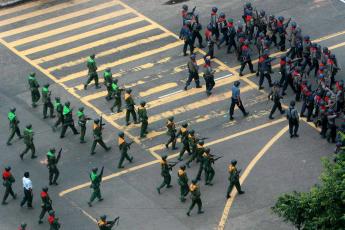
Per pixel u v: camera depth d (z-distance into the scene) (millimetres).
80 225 77562
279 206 67625
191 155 82562
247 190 80125
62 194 80688
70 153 84875
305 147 84375
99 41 98875
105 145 84562
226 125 87125
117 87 87812
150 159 83625
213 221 77312
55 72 94875
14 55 97438
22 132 87812
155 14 102688
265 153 83875
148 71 94250
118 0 105375
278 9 102438
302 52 93062
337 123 86125
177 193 80125
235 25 99938
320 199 65062
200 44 97250
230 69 94125
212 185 80750
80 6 104500
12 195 79938
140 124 87500
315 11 101938
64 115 85750
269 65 90312
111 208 79062
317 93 85625
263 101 89688
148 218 77875
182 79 92938
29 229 77562
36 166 83812
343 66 94312
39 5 104938
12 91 92812
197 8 103250
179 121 87750
